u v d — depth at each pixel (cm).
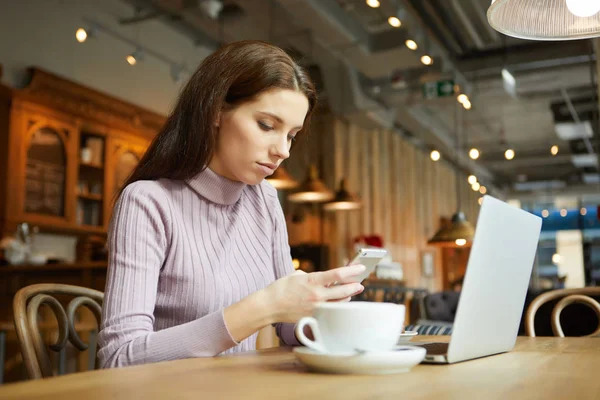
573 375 82
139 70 730
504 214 102
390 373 81
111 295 114
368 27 816
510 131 1285
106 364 104
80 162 599
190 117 133
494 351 108
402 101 936
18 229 538
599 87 407
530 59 849
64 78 571
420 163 1293
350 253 993
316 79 926
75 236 630
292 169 1008
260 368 87
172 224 130
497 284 102
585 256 1905
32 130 549
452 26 812
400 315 84
